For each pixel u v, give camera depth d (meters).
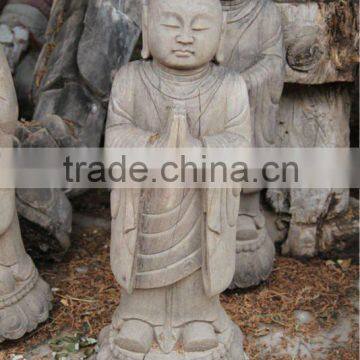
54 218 3.39
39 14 4.50
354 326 3.12
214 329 2.66
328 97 3.62
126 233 2.43
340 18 3.29
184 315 2.61
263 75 3.04
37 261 3.59
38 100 3.88
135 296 2.61
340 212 3.73
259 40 3.10
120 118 2.49
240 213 3.37
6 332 2.88
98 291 3.33
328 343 3.01
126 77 2.49
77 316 3.13
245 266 3.32
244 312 3.21
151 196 2.44
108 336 2.72
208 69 2.49
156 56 2.41
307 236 3.70
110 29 3.69
